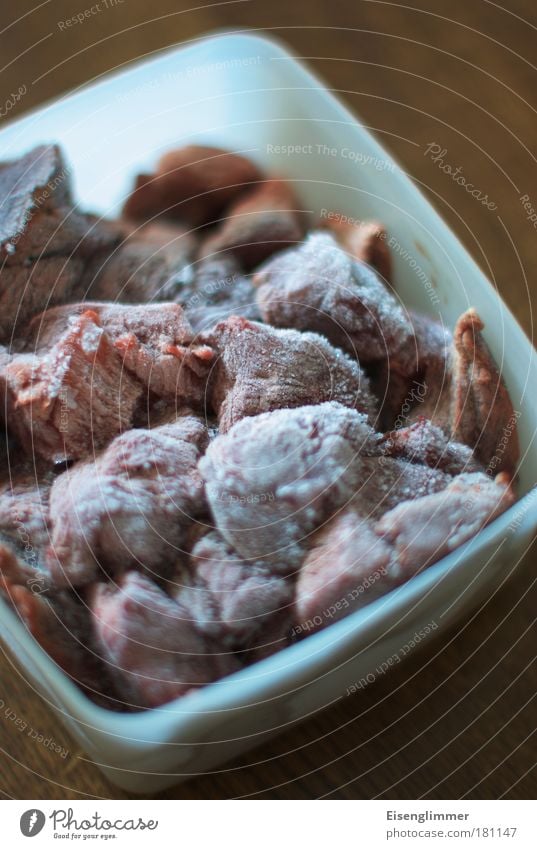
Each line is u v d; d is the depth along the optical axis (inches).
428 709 13.3
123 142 15.2
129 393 12.4
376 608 11.5
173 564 11.8
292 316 13.3
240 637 11.5
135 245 14.2
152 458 11.9
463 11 18.0
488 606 13.7
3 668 13.2
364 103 17.3
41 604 11.5
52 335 13.0
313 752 13.1
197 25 18.0
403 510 11.9
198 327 13.3
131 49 17.8
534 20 18.0
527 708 13.3
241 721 11.5
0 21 17.8
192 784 12.9
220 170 14.8
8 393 12.3
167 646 11.3
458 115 17.2
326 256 13.7
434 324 13.7
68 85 17.5
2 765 13.0
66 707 11.2
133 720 11.0
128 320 12.8
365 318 13.3
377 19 18.0
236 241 14.3
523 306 15.8
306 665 11.3
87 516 11.6
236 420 12.2
